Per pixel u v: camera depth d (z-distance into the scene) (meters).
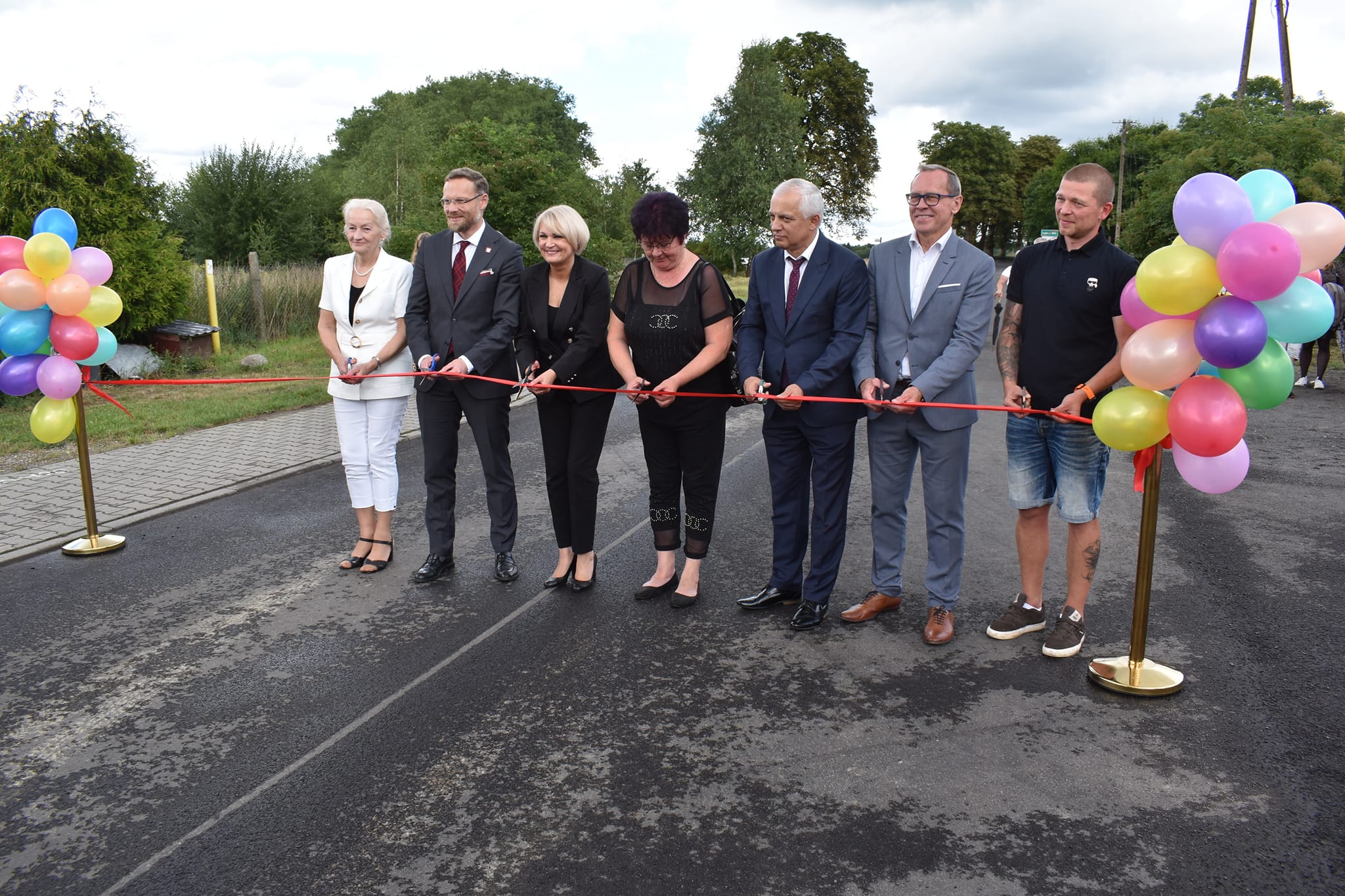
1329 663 3.79
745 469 7.64
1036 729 3.31
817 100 51.34
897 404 3.85
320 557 5.46
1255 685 3.60
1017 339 3.96
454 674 3.86
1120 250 3.72
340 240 31.23
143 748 3.30
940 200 3.86
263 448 8.41
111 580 5.08
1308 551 5.26
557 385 4.48
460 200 4.69
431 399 4.88
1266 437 8.58
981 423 9.61
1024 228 79.25
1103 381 3.62
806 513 4.51
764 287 4.24
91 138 11.70
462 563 5.32
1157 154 26.48
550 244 4.46
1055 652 3.90
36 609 4.66
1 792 3.04
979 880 2.49
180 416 9.66
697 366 4.24
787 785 2.98
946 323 3.96
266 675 3.88
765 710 3.50
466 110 60.25
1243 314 3.05
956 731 3.30
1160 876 2.49
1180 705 3.46
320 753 3.25
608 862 2.61
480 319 4.78
